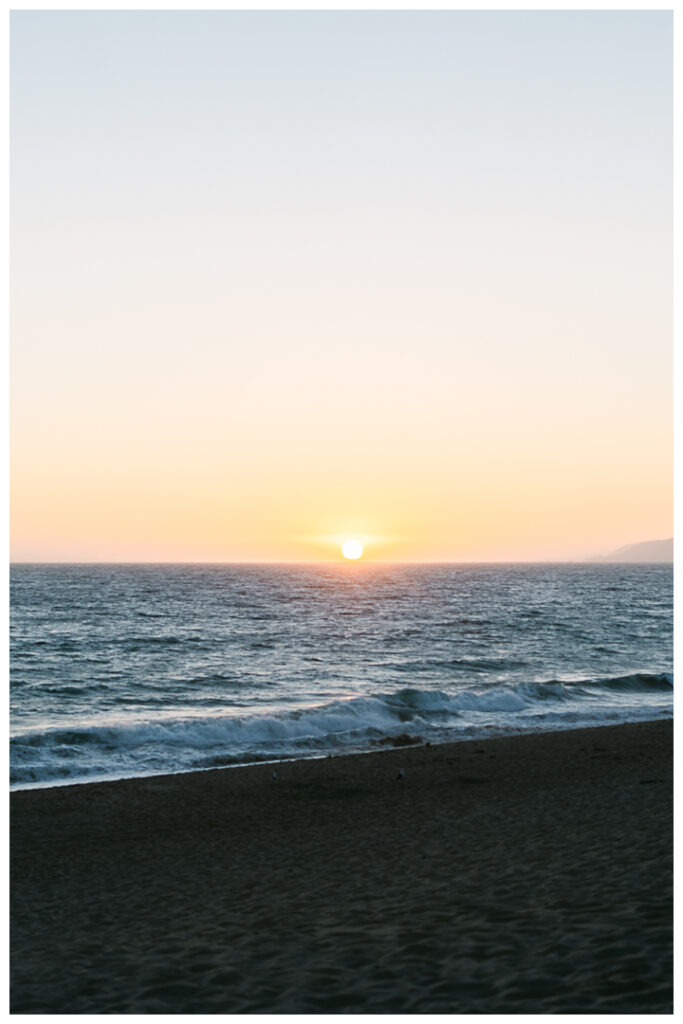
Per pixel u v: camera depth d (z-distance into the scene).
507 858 10.43
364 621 74.31
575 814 13.12
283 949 7.69
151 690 37.47
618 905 7.68
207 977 7.11
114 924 9.44
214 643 56.38
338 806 16.34
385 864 11.13
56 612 80.06
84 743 24.20
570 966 6.32
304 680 40.53
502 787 16.86
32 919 9.91
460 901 8.59
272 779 19.42
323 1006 6.16
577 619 76.25
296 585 147.88
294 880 10.80
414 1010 5.87
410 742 24.97
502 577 199.38
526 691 33.75
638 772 17.36
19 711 32.47
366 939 7.65
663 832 10.92
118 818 16.06
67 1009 6.61
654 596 117.69
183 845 13.89
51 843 14.27
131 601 97.75
